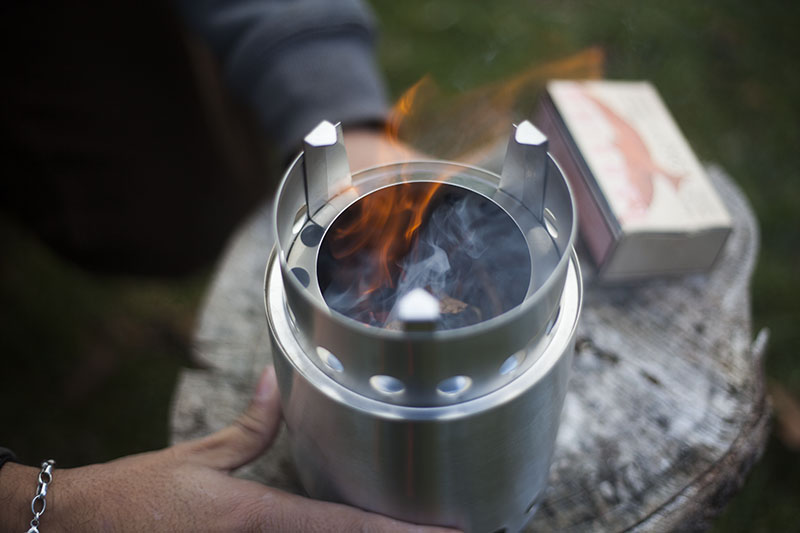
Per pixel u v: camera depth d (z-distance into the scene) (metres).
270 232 1.19
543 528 0.85
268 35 1.12
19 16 1.20
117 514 0.72
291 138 1.11
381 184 0.71
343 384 0.59
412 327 0.50
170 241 1.67
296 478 0.90
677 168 1.08
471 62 2.43
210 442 0.79
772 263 2.00
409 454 0.61
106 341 1.92
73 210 1.50
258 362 1.04
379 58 2.45
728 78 2.42
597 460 0.90
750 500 1.60
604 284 1.09
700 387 0.97
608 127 1.13
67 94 1.32
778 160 2.22
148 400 1.82
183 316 1.98
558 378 0.63
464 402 0.58
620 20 2.57
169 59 1.33
